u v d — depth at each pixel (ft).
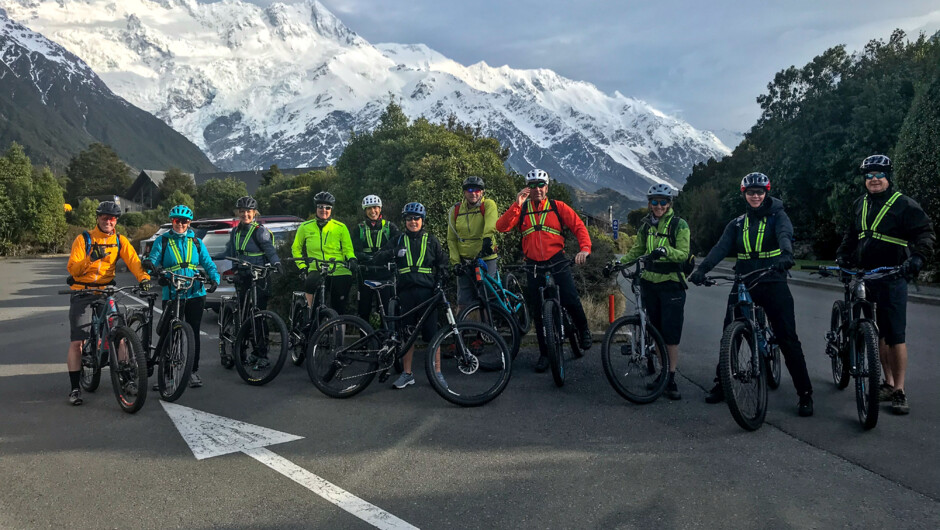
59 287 61.93
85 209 176.14
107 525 12.01
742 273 18.78
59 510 12.66
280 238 41.63
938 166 56.90
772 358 20.33
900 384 18.29
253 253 25.76
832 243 117.29
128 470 14.64
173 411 19.26
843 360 19.88
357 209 43.91
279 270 25.22
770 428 17.04
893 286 18.26
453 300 30.99
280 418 18.47
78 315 20.56
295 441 16.47
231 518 12.23
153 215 199.00
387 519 12.09
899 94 105.81
